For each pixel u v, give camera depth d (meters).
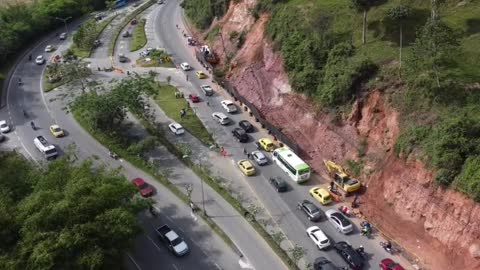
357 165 71.31
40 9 152.38
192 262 59.94
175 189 72.31
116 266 52.66
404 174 63.12
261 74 97.00
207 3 132.50
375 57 76.62
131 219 52.78
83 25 139.50
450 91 64.81
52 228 49.72
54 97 104.56
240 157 79.94
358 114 73.88
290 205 68.69
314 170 75.56
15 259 47.75
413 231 60.56
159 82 107.81
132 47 129.88
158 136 86.50
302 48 88.69
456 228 55.50
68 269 47.91
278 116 87.88
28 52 134.00
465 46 71.12
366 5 80.88
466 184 54.50
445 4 81.00
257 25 107.06
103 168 63.12
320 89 81.50
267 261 59.28
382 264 57.00
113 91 86.38
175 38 134.62
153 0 176.50
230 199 69.69
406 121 66.62
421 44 66.31
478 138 57.91
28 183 58.06
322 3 95.44
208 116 92.75
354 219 65.44
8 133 91.50
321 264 56.72
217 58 114.69
